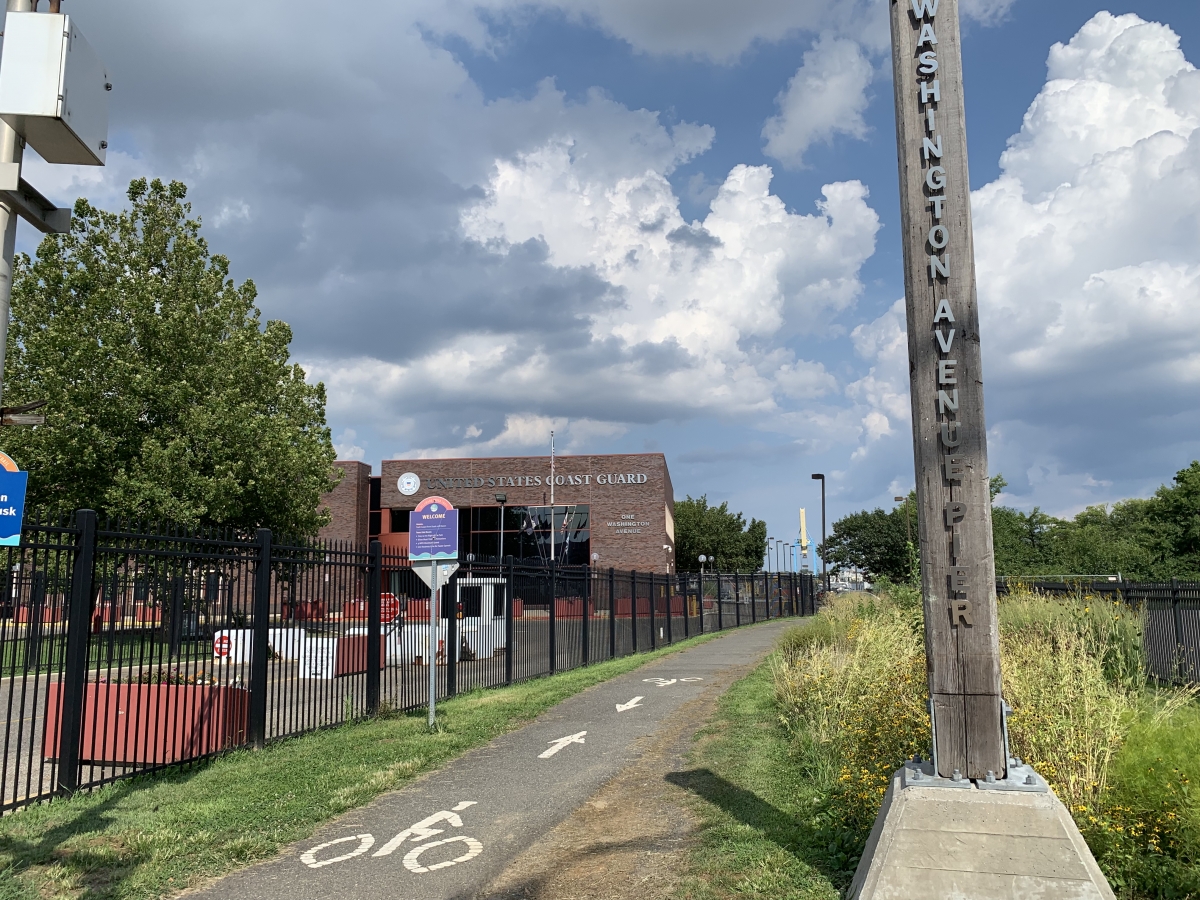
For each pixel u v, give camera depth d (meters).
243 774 7.76
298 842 6.16
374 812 6.91
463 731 10.00
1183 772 5.19
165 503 23.47
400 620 11.95
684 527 79.19
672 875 5.31
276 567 9.52
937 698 4.41
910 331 4.68
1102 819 4.99
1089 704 6.00
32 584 6.68
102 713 8.26
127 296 26.16
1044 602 12.84
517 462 58.62
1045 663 7.16
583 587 18.64
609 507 57.75
